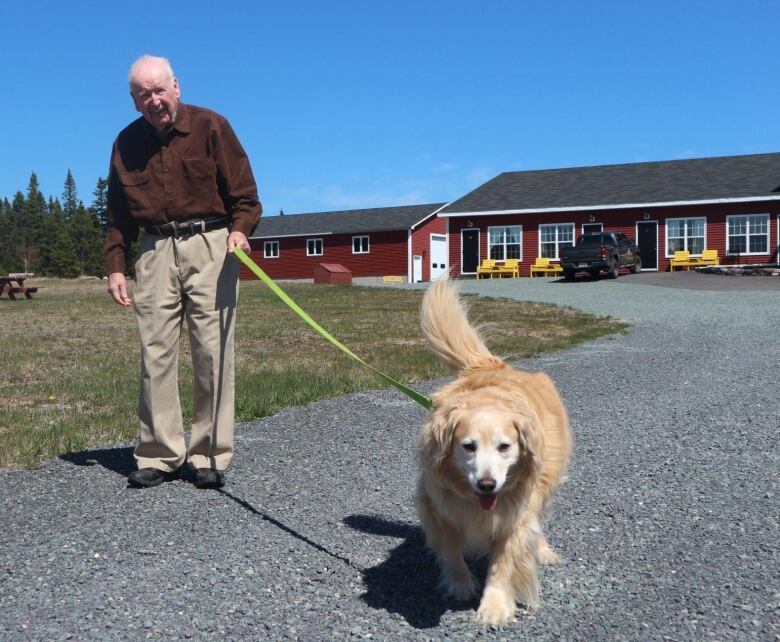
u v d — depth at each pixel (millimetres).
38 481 5133
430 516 3512
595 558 3850
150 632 3070
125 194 5023
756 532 4156
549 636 3068
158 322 5039
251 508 4637
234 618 3195
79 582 3545
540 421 3572
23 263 89125
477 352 4238
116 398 8250
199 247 5020
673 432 6484
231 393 5207
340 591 3486
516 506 3287
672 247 36281
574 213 37781
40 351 12633
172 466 5184
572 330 15414
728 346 12156
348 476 5320
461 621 3207
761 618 3168
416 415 7344
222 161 4996
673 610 3260
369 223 47531
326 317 18938
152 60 4785
